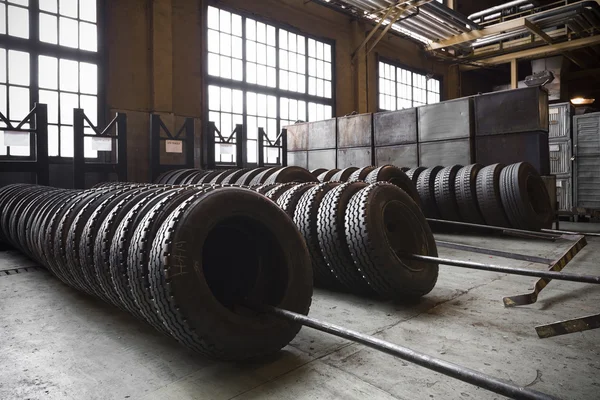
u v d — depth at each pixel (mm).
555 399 1024
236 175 5824
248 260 2037
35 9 6879
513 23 11047
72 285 2824
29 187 4801
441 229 6129
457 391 1532
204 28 8922
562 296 2750
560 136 7820
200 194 1713
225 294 1938
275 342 1767
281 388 1563
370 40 12453
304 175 5371
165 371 1714
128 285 1824
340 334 1515
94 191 2885
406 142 8016
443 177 5820
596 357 1806
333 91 11805
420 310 2496
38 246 3082
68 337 2105
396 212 2834
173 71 8453
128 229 1857
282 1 10367
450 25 11500
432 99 15039
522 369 1695
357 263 2523
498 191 5391
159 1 8109
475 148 6984
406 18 11078
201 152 8898
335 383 1600
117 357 1857
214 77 9195
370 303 2666
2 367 1761
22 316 2445
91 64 7484
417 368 1722
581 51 13602
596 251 4352
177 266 1537
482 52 13602
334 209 2691
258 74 10117
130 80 7863
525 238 5371
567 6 10258
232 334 1625
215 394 1524
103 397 1508
